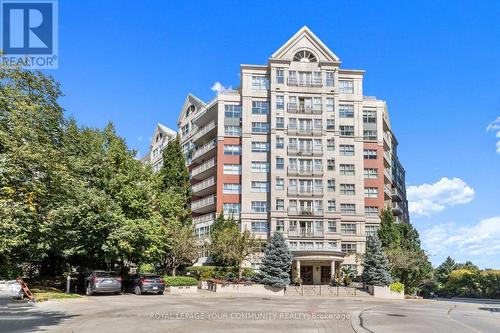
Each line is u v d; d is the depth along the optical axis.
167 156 53.78
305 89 68.75
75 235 33.09
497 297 87.56
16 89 22.00
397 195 85.81
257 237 65.50
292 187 66.44
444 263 124.56
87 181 35.47
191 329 14.92
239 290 43.12
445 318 21.89
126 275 37.41
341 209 67.75
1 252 24.16
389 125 82.69
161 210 43.94
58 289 35.28
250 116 69.06
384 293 46.28
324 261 59.97
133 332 14.18
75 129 36.00
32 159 20.19
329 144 68.06
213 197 69.56
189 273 55.69
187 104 85.94
